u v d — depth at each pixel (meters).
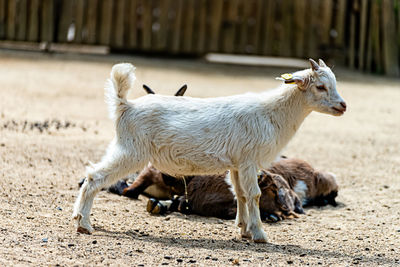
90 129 10.99
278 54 18.94
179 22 18.58
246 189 6.11
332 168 9.63
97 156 9.20
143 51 18.97
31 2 18.03
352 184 8.85
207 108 6.17
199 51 18.77
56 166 8.50
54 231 5.93
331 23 19.14
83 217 5.95
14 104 12.30
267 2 18.64
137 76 15.93
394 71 19.11
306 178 7.90
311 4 18.86
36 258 5.14
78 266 5.04
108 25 18.33
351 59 19.30
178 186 7.30
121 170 6.00
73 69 16.52
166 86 14.93
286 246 6.09
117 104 6.09
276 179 7.23
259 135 6.08
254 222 6.12
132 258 5.35
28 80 14.72
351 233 6.65
